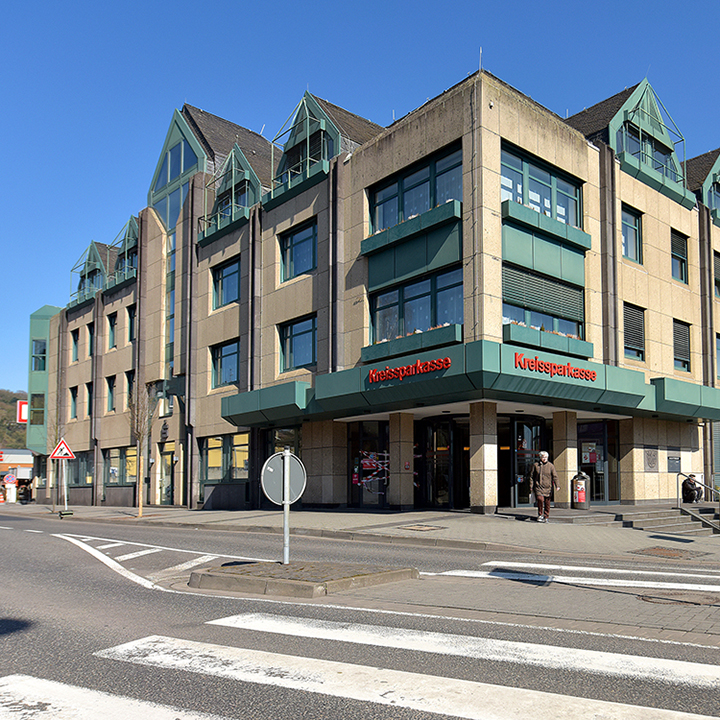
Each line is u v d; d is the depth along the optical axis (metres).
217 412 30.14
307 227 26.22
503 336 19.45
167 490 33.84
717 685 5.02
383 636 6.59
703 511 21.77
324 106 27.83
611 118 25.62
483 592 9.06
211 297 31.41
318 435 25.70
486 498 20.09
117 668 5.62
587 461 26.31
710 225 29.77
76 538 17.84
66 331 46.44
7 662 5.92
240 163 30.50
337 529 17.17
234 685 5.11
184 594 9.38
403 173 22.58
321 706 4.64
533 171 21.77
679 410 24.55
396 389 20.28
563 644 6.27
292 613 7.78
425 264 20.94
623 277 24.66
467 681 5.13
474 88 20.11
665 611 7.80
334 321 23.61
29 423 48.56
